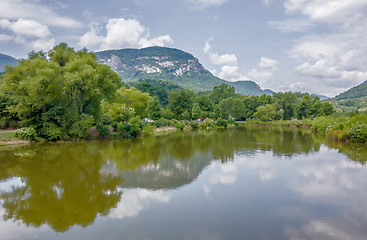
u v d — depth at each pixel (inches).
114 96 1448.1
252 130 2181.3
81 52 1393.9
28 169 655.1
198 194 480.4
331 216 386.9
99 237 318.3
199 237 318.3
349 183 553.0
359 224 361.1
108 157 825.5
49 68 1111.6
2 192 486.3
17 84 1154.7
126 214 388.5
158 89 5022.1
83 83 1155.3
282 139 1400.1
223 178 591.5
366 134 1144.2
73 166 693.9
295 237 322.0
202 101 3535.9
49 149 956.6
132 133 1417.3
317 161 777.6
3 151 899.4
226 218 376.5
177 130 2086.6
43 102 1112.2
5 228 344.2
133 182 554.3
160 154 899.4
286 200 452.4
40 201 440.8
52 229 341.4
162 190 501.7
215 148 1051.3
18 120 1266.0
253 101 3998.5
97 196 465.4
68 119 1160.2
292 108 3636.8
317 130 1908.2
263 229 343.3
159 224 354.0
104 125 1446.9
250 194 481.7
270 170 666.2
